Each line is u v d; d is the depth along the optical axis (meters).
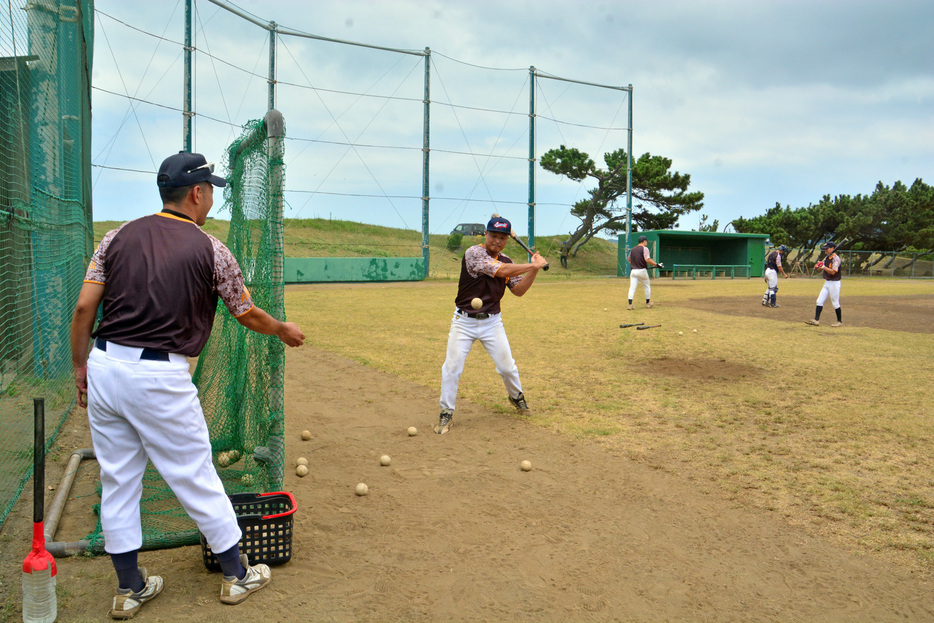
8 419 5.45
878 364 9.20
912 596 3.07
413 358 9.54
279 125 3.61
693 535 3.71
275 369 3.75
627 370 8.75
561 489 4.45
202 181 2.82
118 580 2.86
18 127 5.84
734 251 45.78
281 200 3.66
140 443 2.71
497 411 6.60
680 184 43.16
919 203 48.97
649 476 4.70
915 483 4.54
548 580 3.18
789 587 3.14
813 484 4.52
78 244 7.75
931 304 19.84
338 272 30.98
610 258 52.00
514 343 11.12
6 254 5.99
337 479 4.65
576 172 44.00
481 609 2.90
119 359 2.56
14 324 6.09
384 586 3.10
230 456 4.56
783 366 9.03
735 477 4.67
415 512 4.05
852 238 50.81
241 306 2.85
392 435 5.76
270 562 3.25
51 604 2.67
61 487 4.10
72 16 7.13
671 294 24.16
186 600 2.93
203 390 5.26
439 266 43.97
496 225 5.77
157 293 2.58
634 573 3.26
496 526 3.83
